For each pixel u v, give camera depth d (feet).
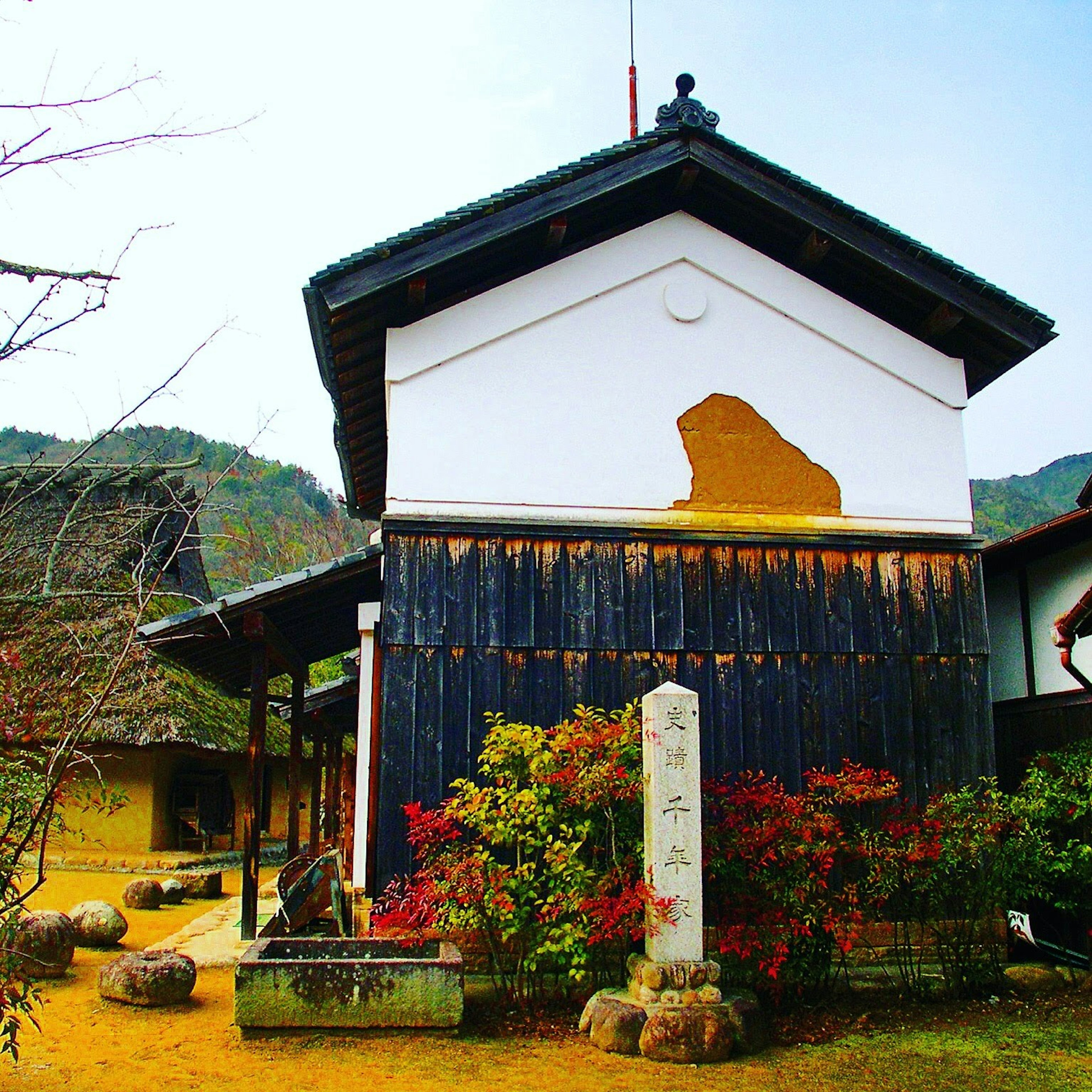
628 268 27.43
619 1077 17.42
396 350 25.80
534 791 21.20
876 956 24.25
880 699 25.89
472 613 24.64
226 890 44.45
